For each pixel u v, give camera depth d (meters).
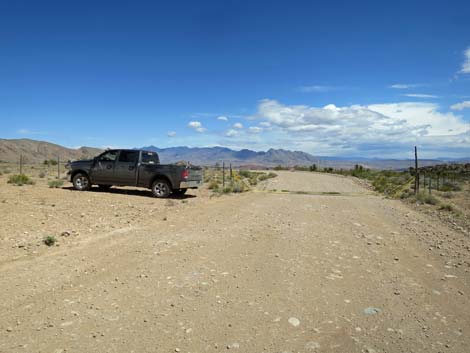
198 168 17.61
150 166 16.81
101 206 12.98
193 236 8.91
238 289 5.59
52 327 4.34
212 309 4.89
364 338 4.23
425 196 16.91
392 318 4.73
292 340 4.16
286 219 11.48
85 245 7.91
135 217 11.38
